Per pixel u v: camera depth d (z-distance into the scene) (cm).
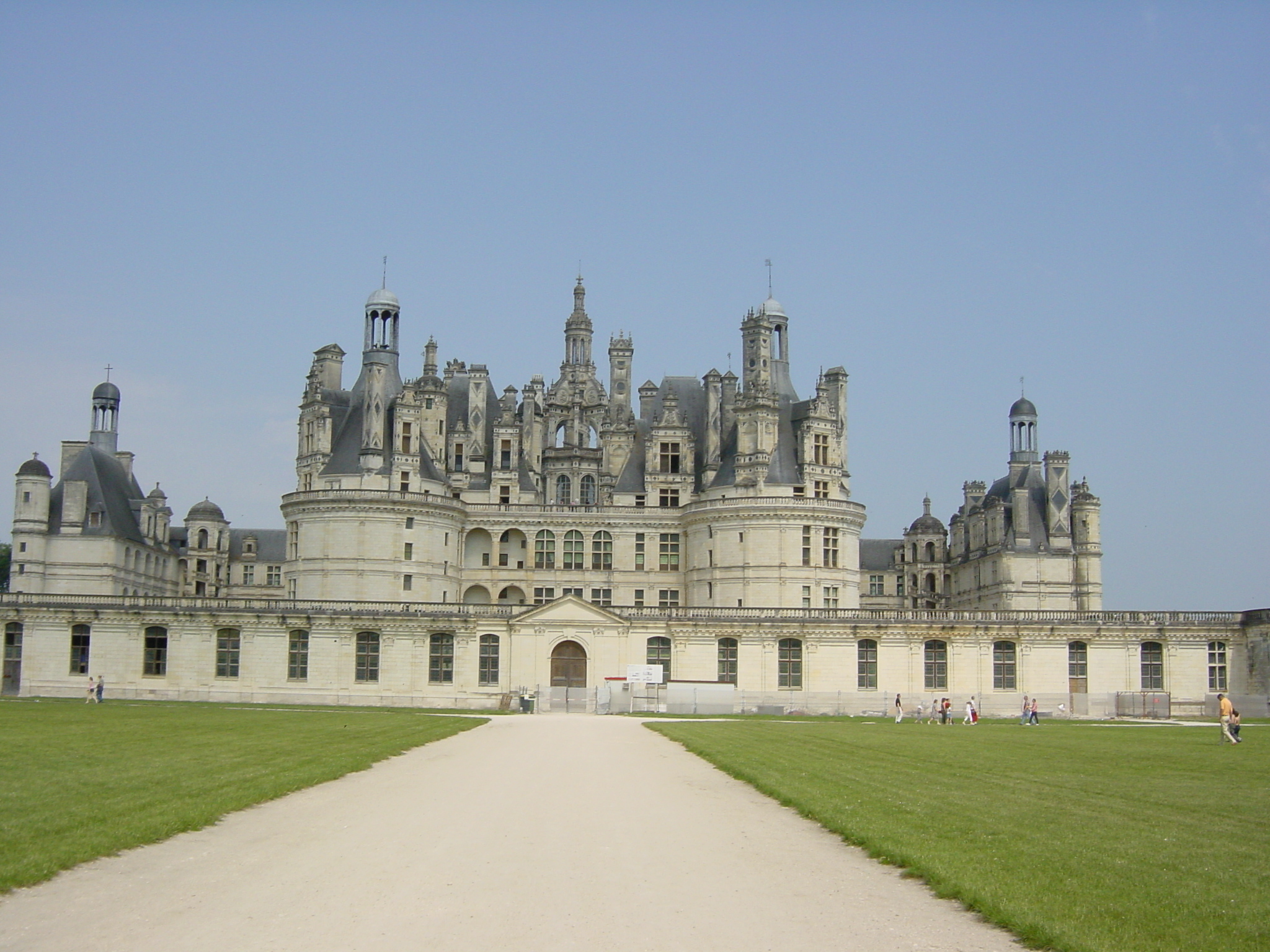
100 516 12400
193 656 10869
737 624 10975
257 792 3494
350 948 1897
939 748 5662
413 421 11800
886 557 16788
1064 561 13138
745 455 11975
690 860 2595
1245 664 10981
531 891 2278
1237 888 2239
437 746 5700
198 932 1975
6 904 2150
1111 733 7369
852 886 2341
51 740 5156
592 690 10419
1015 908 2083
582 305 14088
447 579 11962
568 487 12875
